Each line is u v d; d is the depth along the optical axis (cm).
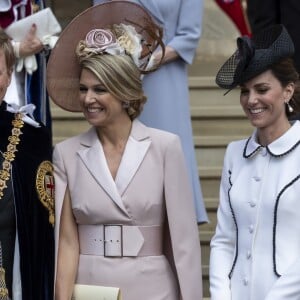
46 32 2181
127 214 1797
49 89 1864
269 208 1700
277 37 1722
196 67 3403
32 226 1800
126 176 1803
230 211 1770
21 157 1816
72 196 1830
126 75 1791
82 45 1805
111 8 1845
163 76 2470
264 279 1691
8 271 1775
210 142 3062
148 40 1889
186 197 1836
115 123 1828
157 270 1811
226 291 1734
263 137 1750
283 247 1683
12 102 2136
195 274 1830
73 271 1820
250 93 1720
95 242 1814
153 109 2466
